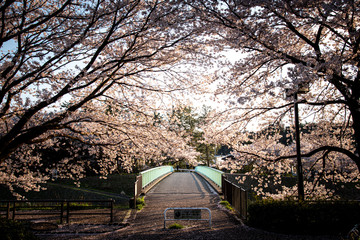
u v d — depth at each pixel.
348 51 7.95
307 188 9.27
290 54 7.40
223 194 12.40
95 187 20.72
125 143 8.21
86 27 6.51
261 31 6.52
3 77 5.79
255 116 8.69
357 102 6.50
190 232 6.55
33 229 6.99
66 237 6.25
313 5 5.85
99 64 6.58
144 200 11.69
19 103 7.26
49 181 21.80
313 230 6.31
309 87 6.67
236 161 9.39
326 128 9.27
